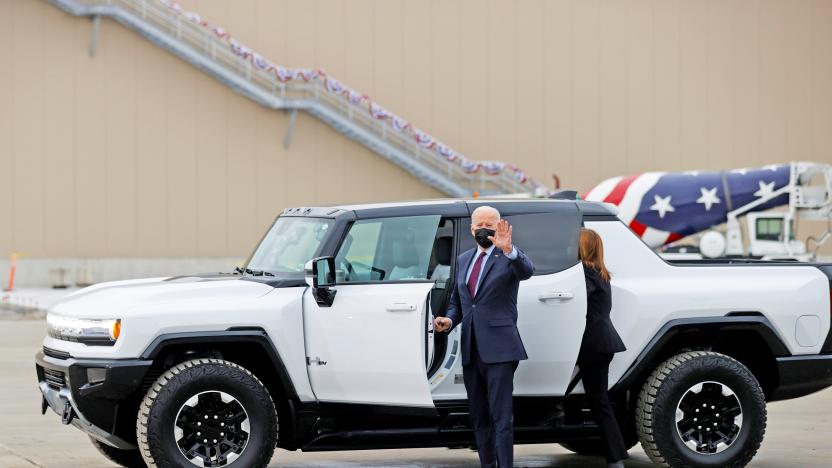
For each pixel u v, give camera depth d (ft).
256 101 252.62
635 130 274.77
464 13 266.57
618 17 273.75
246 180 253.85
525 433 55.62
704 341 59.36
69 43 244.22
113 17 244.42
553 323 54.03
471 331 51.57
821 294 58.85
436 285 54.34
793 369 58.34
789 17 281.95
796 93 282.36
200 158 251.39
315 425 54.08
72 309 53.16
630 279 57.36
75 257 244.63
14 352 118.73
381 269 54.03
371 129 257.14
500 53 268.21
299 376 53.06
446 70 265.95
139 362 50.75
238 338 52.08
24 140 242.37
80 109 244.83
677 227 177.27
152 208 248.73
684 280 57.93
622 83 274.16
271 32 256.32
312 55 258.78
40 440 68.28
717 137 278.67
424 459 64.49
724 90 278.87
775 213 177.68
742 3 279.28
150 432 50.47
